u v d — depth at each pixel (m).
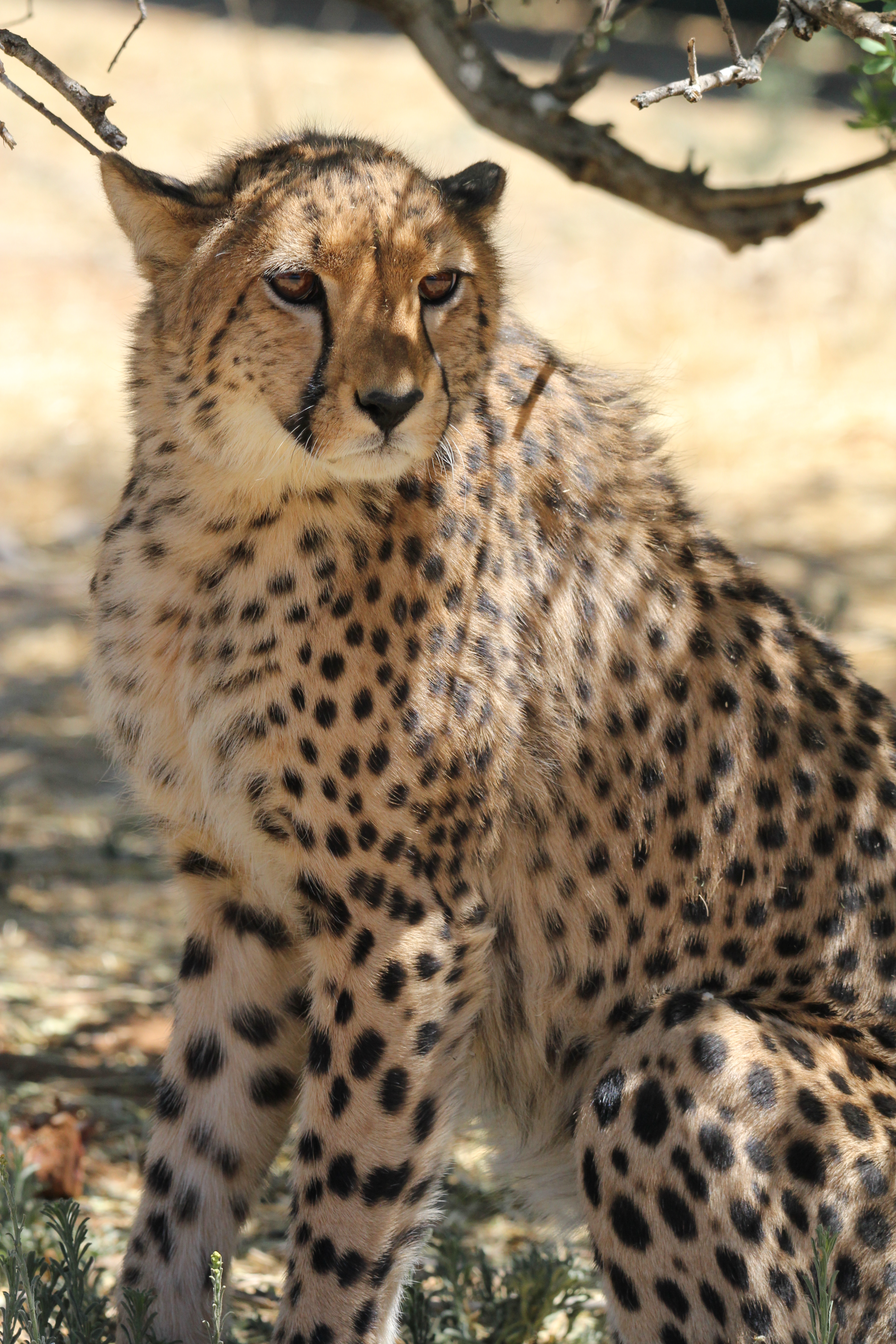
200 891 8.18
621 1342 7.15
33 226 30.23
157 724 7.73
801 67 37.66
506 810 7.66
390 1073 7.30
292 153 7.39
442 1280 8.73
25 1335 8.25
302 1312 7.28
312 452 6.96
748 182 32.66
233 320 6.97
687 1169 6.84
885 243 30.72
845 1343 6.89
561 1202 8.23
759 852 7.78
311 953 7.66
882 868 7.93
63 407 24.16
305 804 7.33
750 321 27.75
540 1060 8.01
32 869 13.89
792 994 7.77
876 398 24.86
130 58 40.03
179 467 7.43
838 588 18.97
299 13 50.66
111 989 12.05
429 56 10.45
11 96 36.66
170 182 7.24
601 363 9.39
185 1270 8.08
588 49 10.18
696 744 7.82
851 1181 6.88
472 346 7.38
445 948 7.37
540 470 7.80
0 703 17.02
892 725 8.34
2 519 21.12
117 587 7.71
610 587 7.86
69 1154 9.54
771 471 22.56
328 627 7.25
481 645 7.49
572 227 32.22
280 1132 8.35
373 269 6.82
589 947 7.83
